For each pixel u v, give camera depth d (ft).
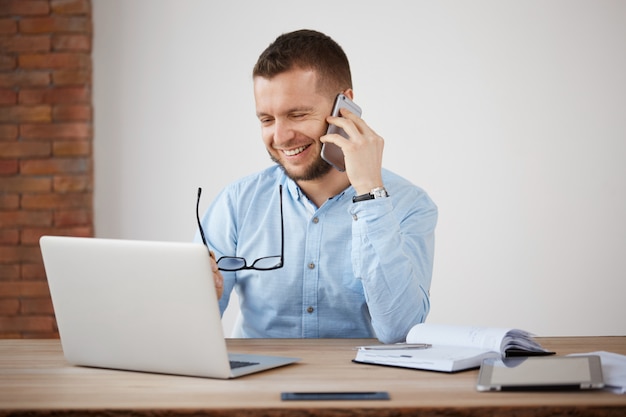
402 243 5.99
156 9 12.05
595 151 11.99
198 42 12.06
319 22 12.02
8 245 12.00
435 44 11.96
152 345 4.80
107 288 4.90
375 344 5.96
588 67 11.95
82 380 4.68
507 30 11.96
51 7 11.87
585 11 11.94
